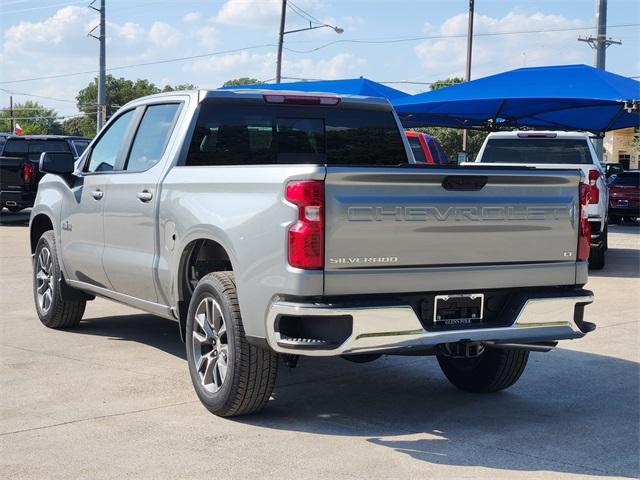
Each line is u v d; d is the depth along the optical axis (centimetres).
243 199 506
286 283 466
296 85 1769
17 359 687
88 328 820
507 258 510
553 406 577
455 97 1644
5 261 1360
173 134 625
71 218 745
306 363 699
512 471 448
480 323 507
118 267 662
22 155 2095
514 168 510
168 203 589
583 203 536
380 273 473
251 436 500
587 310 976
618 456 474
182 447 477
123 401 569
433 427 525
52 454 464
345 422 532
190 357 559
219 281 528
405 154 711
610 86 1534
